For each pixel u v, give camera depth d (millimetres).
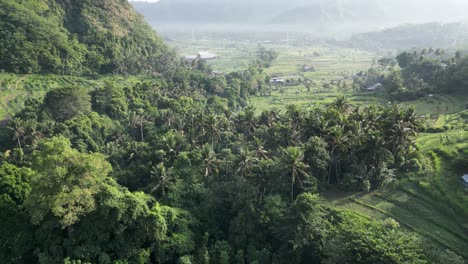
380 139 98125
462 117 144625
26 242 76875
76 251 74188
